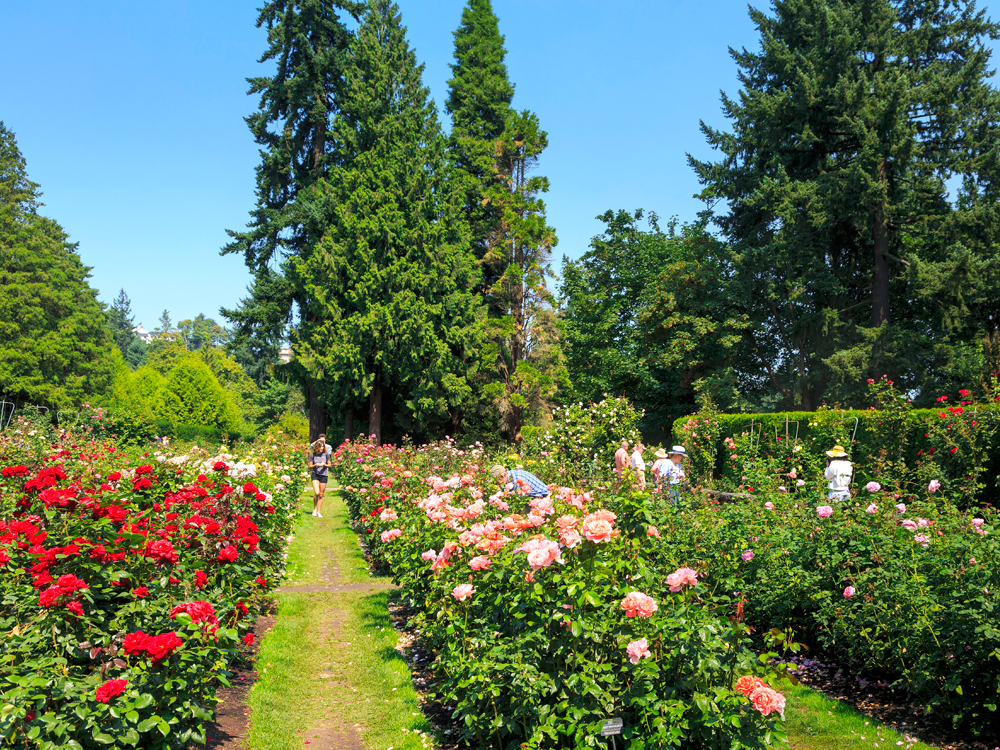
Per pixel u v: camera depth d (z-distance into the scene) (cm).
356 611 682
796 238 2184
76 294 4216
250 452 1481
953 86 2027
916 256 2041
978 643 370
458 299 3056
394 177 3041
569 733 317
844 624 452
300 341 2969
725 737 305
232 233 3123
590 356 3384
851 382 2039
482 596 418
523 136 3300
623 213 3394
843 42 2155
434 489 638
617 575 372
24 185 3981
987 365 1397
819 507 527
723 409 2441
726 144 2533
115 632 357
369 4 3359
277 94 3173
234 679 477
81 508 409
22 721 279
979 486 834
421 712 436
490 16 3509
